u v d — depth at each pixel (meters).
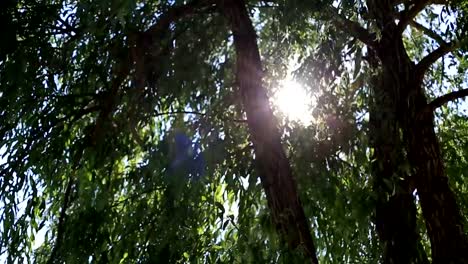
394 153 5.05
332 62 5.04
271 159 4.59
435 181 5.37
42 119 5.04
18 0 5.11
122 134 5.23
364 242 5.39
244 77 4.88
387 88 5.42
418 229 5.36
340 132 5.02
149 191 5.05
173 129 5.02
